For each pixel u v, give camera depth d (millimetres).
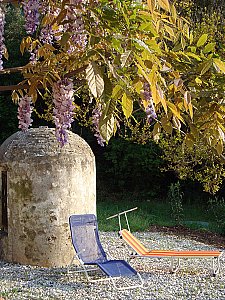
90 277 6805
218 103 2539
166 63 2357
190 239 11094
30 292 6070
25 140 7590
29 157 7305
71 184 7434
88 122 11703
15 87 2561
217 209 12961
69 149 7543
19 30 15125
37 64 2762
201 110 2576
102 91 1868
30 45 3328
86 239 7039
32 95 2555
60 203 7336
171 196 14359
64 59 2684
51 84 2516
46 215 7289
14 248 7434
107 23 2174
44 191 7281
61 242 7328
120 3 2191
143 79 2170
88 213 7676
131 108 1970
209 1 12547
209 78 2525
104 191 17203
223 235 11758
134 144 16359
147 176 16875
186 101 2295
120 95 1972
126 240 7500
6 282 6465
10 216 7465
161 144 11234
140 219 13008
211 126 2588
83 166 7602
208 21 10797
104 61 2000
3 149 7746
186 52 2557
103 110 1873
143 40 2156
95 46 2254
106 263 6527
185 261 8242
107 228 11555
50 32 3238
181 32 2781
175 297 5965
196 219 14023
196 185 16031
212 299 5902
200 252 7219
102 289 6246
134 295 6004
